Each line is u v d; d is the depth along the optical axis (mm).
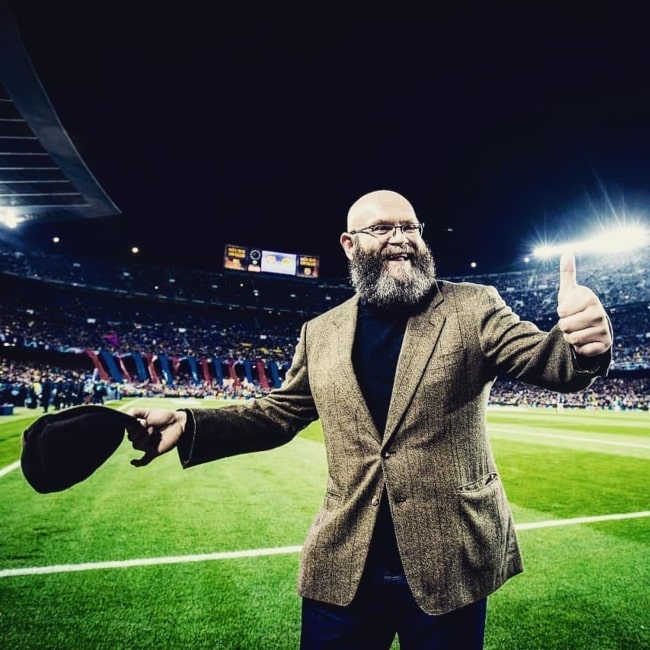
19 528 4508
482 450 1422
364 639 1352
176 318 67125
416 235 1577
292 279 74500
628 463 8688
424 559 1278
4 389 25828
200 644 2568
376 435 1391
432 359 1389
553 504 5645
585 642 2645
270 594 3156
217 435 1467
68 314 55969
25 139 34969
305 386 1737
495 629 2775
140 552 3887
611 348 1133
